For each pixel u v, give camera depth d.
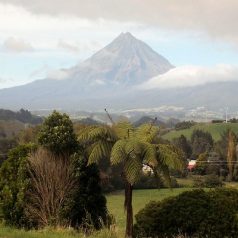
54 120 22.61
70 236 15.01
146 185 74.88
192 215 16.47
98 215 21.92
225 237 16.16
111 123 18.97
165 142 19.25
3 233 13.68
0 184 22.25
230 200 16.69
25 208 21.25
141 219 17.28
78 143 22.41
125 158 17.11
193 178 87.06
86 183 21.98
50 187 21.34
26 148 22.55
